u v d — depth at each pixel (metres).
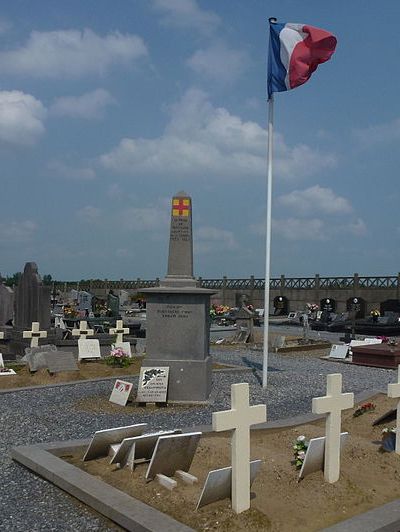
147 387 11.02
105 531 5.23
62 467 6.49
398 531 5.25
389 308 40.69
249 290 54.44
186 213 11.90
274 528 5.02
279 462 6.62
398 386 7.07
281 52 13.21
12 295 23.67
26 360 16.17
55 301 45.84
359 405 10.64
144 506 5.38
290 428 8.91
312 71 13.16
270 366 17.48
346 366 17.84
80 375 14.04
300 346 22.66
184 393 11.32
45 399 11.48
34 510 5.69
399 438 7.17
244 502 5.25
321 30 12.90
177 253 11.85
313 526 5.14
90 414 10.15
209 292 11.48
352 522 5.16
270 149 13.48
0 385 12.95
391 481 6.39
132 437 6.79
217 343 25.17
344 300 46.28
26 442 8.27
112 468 6.54
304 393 12.71
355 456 7.07
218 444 7.32
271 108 13.48
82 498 5.82
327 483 6.00
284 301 50.28
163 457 6.02
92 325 27.23
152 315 11.52
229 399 11.67
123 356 15.90
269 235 13.47
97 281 76.19
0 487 6.30
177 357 11.42
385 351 17.28
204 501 5.28
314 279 48.50
